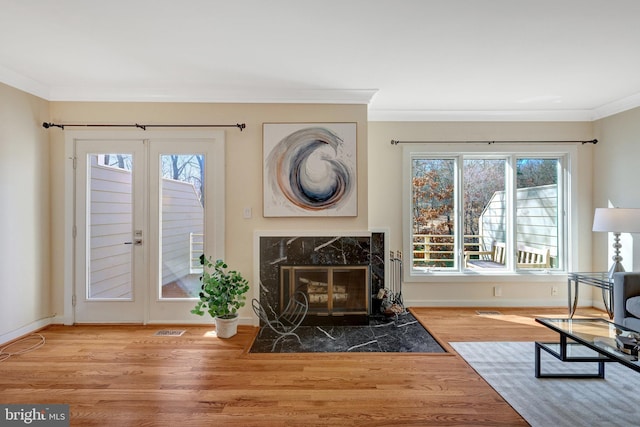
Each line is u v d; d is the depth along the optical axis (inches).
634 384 88.7
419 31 91.2
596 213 134.4
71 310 134.0
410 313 152.2
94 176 135.3
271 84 128.6
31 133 125.1
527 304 162.1
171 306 135.7
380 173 161.6
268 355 107.1
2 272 114.3
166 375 93.2
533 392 84.8
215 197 135.4
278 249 135.2
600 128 157.4
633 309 104.3
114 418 73.7
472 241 164.1
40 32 91.0
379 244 159.9
